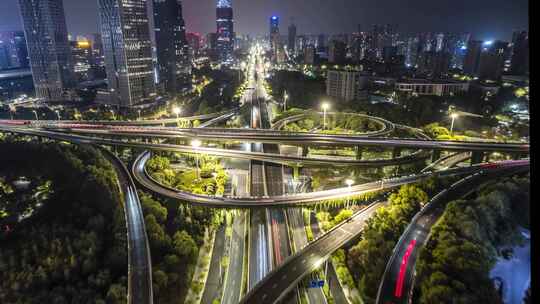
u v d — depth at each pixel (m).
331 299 148.75
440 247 149.12
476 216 163.50
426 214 189.25
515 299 133.62
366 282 150.50
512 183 192.00
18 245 179.38
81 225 197.38
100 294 149.88
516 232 162.38
